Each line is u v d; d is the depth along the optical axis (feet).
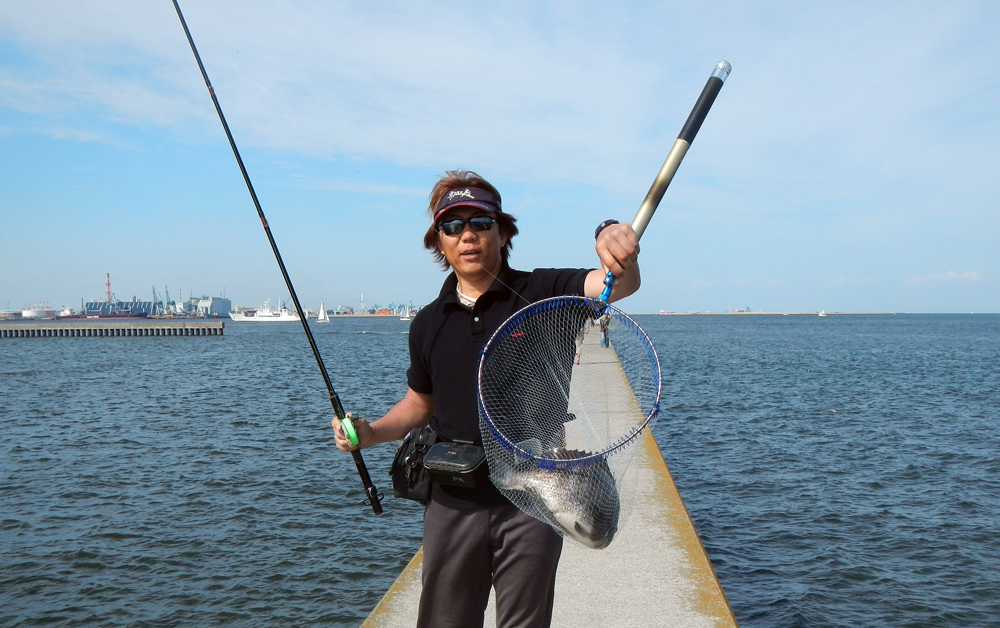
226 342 233.55
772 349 152.25
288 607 21.70
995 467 36.40
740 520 27.35
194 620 20.99
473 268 7.13
